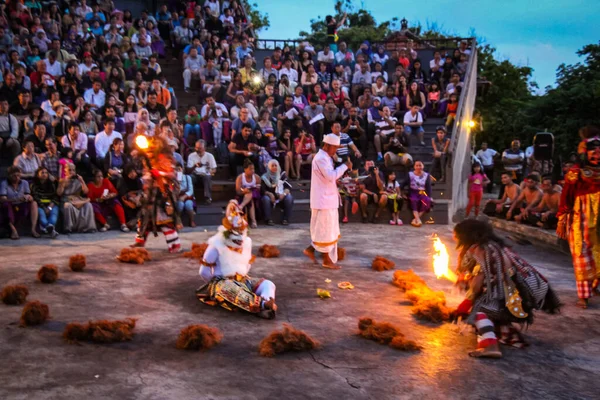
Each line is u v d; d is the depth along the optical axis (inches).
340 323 204.8
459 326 195.6
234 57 653.9
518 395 148.8
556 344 188.5
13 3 594.2
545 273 304.0
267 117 519.2
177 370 158.2
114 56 551.2
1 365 156.9
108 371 155.7
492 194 814.5
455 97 621.6
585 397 148.8
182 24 689.0
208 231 410.6
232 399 141.3
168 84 603.8
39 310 190.5
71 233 388.5
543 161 523.5
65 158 404.5
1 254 308.7
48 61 542.0
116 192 407.5
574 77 1056.2
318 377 156.7
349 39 1337.4
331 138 286.2
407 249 359.3
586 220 228.8
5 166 432.8
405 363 168.1
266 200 439.8
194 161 461.4
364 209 470.3
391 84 672.4
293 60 669.3
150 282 252.5
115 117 487.2
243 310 210.8
